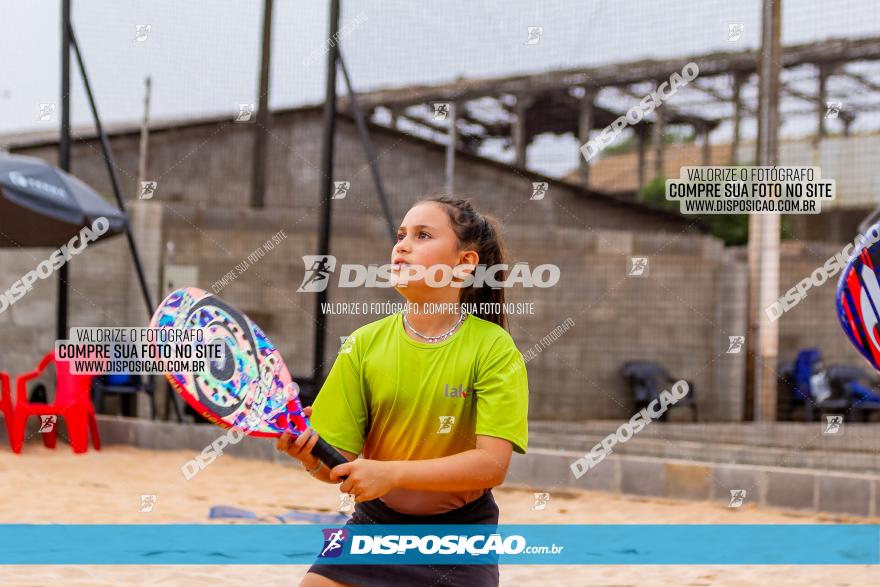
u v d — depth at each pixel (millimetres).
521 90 12523
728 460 8836
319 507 6598
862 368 14633
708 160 15227
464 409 2391
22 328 10484
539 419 14352
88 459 8422
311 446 2170
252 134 14461
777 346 13891
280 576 4410
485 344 2381
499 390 2338
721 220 18250
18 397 8688
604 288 14820
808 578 4598
